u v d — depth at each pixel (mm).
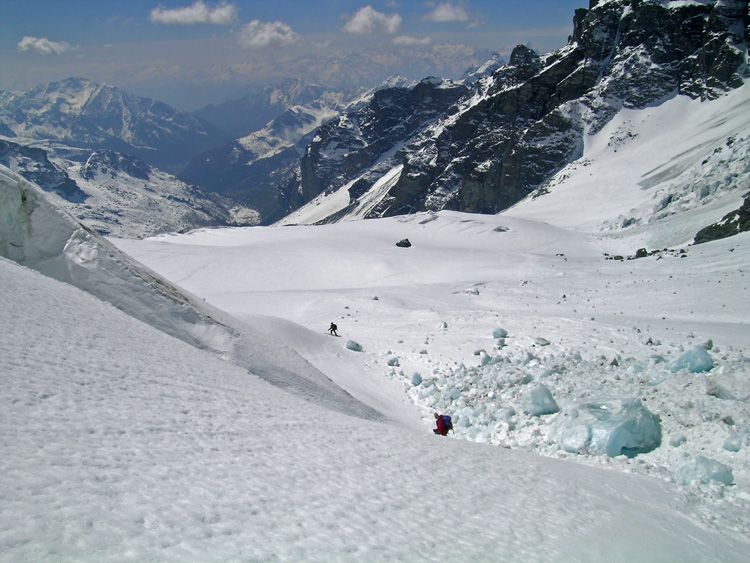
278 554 5410
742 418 15164
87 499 5320
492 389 25688
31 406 7227
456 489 9484
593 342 30312
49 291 14547
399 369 32656
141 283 21766
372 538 6434
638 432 15750
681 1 187875
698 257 52781
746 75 162250
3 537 4223
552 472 12445
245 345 22766
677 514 10617
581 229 118000
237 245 120875
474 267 82438
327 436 11195
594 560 7426
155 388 10367
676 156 145625
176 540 5117
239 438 9148
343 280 86938
